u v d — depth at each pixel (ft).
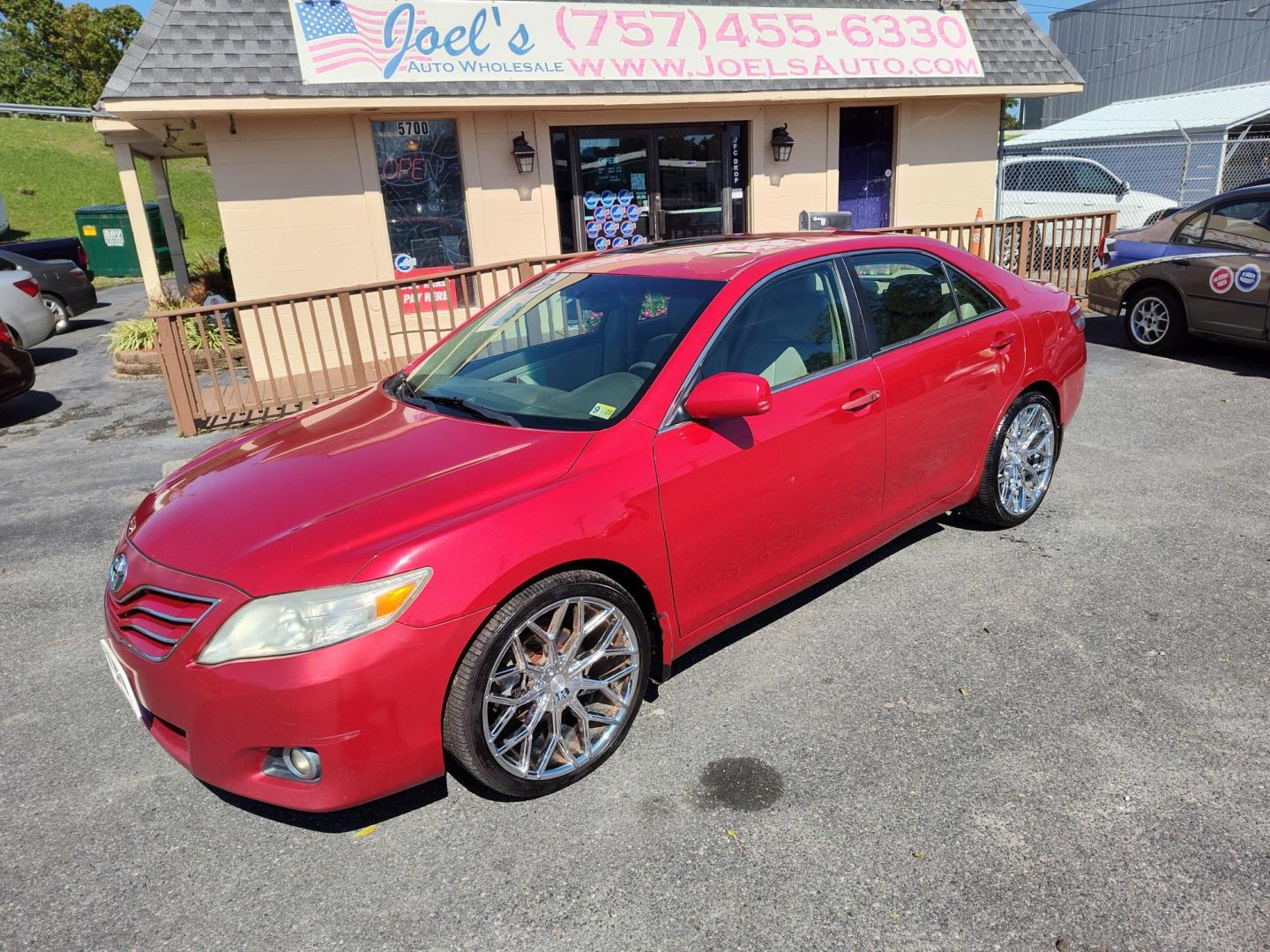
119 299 63.93
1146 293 27.45
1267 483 16.65
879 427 12.03
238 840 9.01
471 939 7.60
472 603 8.25
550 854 8.52
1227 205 25.53
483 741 8.66
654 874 8.19
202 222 111.04
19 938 7.89
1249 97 54.85
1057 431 15.64
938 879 7.94
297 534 8.53
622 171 33.63
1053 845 8.25
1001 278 14.73
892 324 12.64
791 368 11.32
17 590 15.37
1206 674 10.78
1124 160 57.77
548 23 29.25
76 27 199.52
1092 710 10.21
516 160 31.19
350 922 7.86
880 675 11.15
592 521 9.08
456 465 9.47
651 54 30.53
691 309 10.91
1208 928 7.29
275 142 28.40
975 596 12.99
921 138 36.76
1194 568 13.48
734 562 10.70
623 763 9.78
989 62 35.35
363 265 30.37
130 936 7.86
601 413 10.16
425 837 8.86
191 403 24.94
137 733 11.03
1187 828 8.37
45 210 108.27
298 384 29.19
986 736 9.85
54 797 9.84
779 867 8.17
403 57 27.66
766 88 31.86
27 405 31.17
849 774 9.37
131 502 19.75
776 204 35.60
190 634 8.14
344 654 7.83
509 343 12.42
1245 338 24.76
